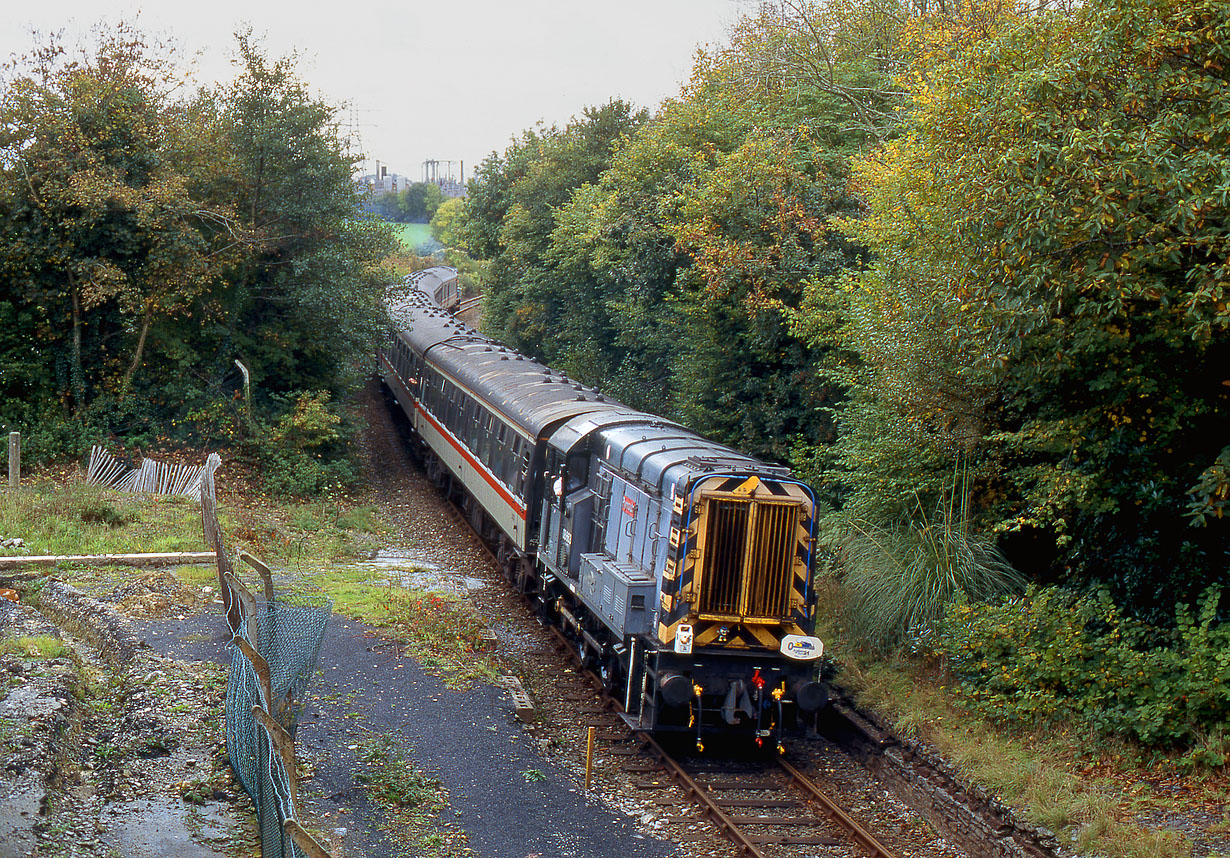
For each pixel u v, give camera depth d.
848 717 12.38
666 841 9.31
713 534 11.03
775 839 9.45
